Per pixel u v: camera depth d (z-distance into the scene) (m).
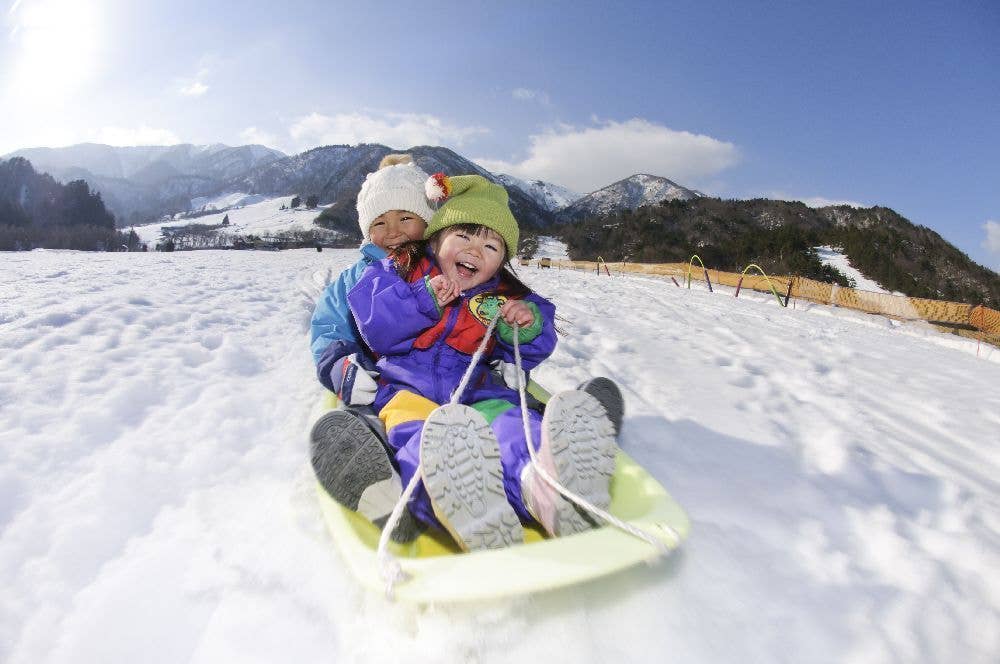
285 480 2.25
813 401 4.01
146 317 5.23
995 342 9.02
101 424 2.73
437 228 2.47
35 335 4.22
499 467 1.67
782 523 2.15
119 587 1.60
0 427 2.60
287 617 1.48
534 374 4.19
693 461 2.72
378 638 1.40
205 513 2.00
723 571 1.77
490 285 2.55
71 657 1.36
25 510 1.98
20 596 1.57
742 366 4.98
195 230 193.62
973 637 1.55
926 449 3.15
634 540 1.58
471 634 1.38
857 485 2.57
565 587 1.53
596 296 11.32
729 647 1.45
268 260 19.97
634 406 3.60
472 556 1.49
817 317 11.31
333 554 1.74
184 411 2.98
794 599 1.68
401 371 2.33
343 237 154.62
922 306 11.98
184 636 1.43
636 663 1.36
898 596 1.72
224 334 4.89
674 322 7.66
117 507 2.03
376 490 1.73
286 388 3.52
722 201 177.25
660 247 125.19
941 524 2.25
